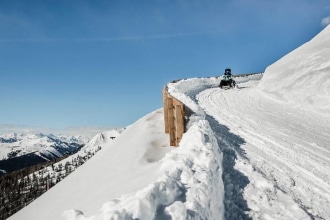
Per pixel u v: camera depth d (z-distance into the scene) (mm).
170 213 3939
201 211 4398
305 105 20438
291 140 11750
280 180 7469
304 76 23219
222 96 25203
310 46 28734
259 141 11133
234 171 7547
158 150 9258
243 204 6105
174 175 5254
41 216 6883
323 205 6461
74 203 6754
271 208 5996
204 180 5309
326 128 14820
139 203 3695
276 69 28953
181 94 16375
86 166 10344
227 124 13922
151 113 14516
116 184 6848
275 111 18875
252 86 34750
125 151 9883
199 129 8281
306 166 8805
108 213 3408
